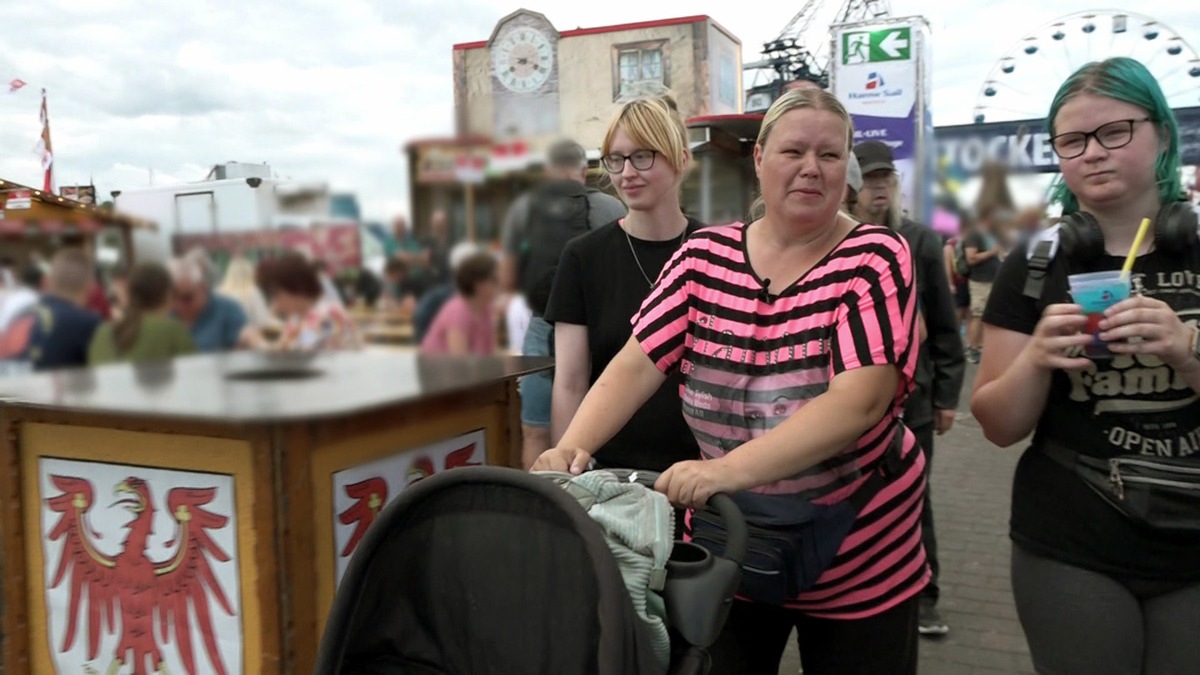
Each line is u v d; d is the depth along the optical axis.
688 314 1.64
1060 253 1.62
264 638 1.66
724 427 1.59
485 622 1.15
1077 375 1.57
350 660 1.21
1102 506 1.56
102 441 1.80
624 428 2.09
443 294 3.34
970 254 9.35
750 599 1.54
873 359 1.40
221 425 1.66
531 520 1.12
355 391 1.80
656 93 2.25
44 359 3.38
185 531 1.73
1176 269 1.51
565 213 2.98
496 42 18.34
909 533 1.64
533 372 2.18
